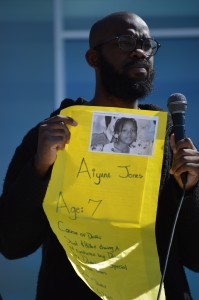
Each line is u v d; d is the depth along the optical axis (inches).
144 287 185.5
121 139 187.9
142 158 188.7
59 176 188.1
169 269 193.2
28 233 197.6
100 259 187.5
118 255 187.6
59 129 184.1
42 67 423.8
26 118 423.2
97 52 209.0
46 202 187.2
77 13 425.4
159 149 188.4
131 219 188.7
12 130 424.2
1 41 424.5
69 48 426.3
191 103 418.0
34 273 411.8
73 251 187.2
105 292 184.5
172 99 188.7
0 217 197.6
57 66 423.8
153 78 204.7
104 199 188.7
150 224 188.4
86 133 187.5
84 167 188.2
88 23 425.7
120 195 188.7
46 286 194.7
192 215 192.7
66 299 191.5
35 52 424.2
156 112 188.7
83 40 425.7
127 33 203.5
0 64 424.2
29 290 411.8
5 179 205.5
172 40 421.7
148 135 188.2
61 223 187.5
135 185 188.7
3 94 423.5
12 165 205.8
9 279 413.4
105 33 206.5
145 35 204.8
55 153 185.9
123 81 202.1
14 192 192.9
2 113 423.8
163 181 196.2
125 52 202.7
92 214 188.9
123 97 203.9
